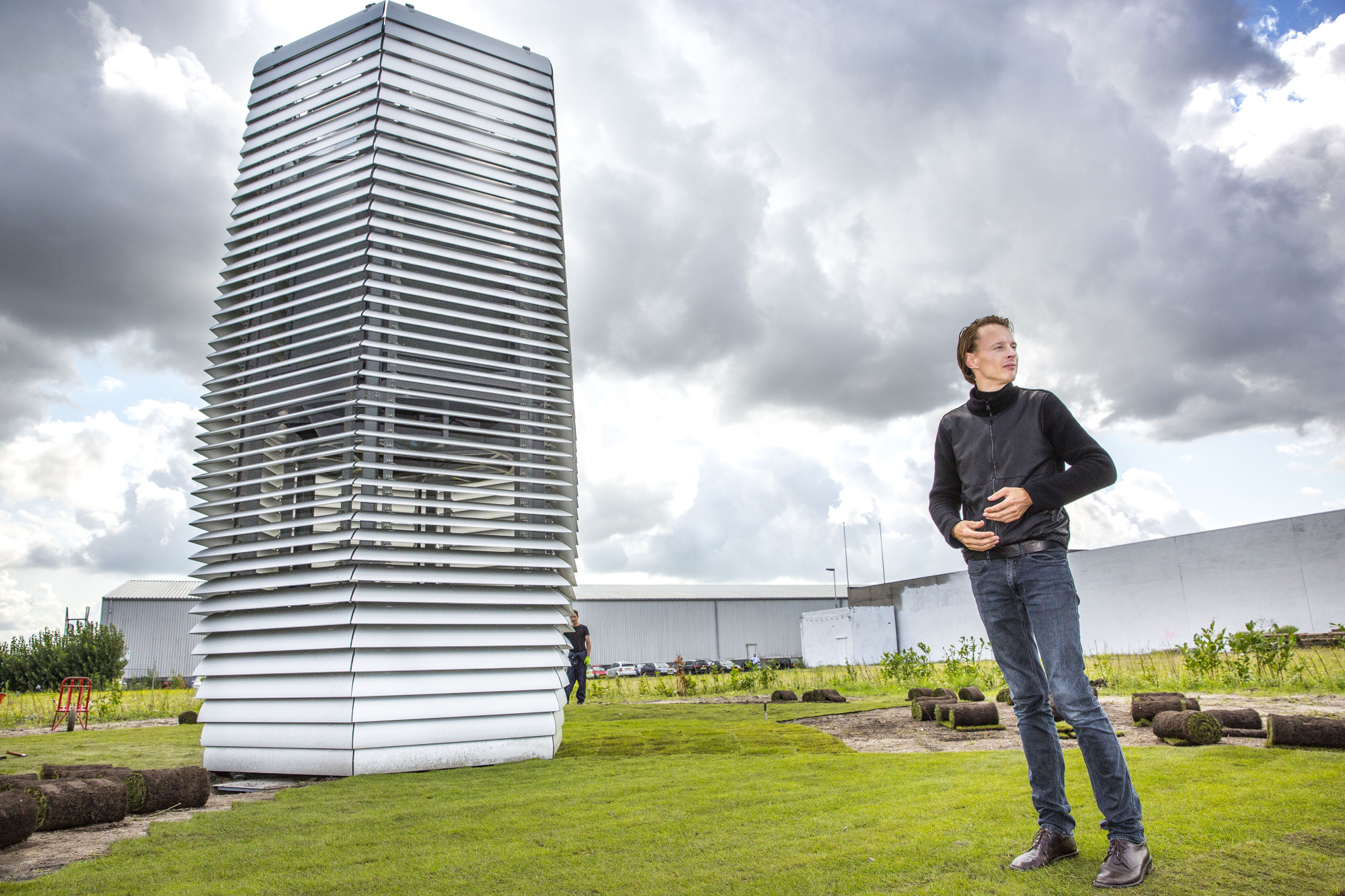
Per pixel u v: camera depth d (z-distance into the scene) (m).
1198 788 3.08
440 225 5.18
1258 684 9.97
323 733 4.44
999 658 2.43
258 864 2.48
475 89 5.52
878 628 33.88
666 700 12.44
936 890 2.00
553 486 5.38
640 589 56.44
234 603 4.81
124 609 43.06
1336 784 3.08
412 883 2.24
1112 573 27.78
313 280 5.05
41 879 2.34
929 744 5.54
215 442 5.08
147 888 2.25
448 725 4.62
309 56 5.55
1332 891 1.92
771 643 55.66
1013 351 2.48
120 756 5.57
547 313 5.55
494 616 4.89
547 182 5.66
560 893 2.10
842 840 2.53
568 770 4.34
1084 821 2.66
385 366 4.97
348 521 4.74
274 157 5.46
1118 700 8.56
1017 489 2.28
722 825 2.82
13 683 25.19
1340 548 22.28
